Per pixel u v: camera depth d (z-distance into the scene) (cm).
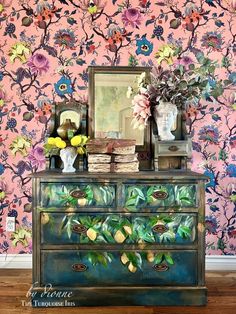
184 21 250
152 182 197
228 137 252
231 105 252
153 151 236
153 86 224
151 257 196
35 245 195
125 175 196
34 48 249
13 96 250
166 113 226
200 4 250
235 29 251
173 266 197
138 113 225
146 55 251
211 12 250
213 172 252
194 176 196
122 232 196
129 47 250
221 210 253
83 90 250
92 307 195
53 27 249
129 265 196
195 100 250
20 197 252
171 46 251
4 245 253
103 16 249
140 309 194
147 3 250
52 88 250
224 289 222
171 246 197
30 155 251
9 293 212
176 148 227
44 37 249
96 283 196
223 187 253
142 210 196
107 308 195
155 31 250
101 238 196
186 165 234
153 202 196
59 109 243
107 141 210
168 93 224
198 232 197
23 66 249
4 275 242
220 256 254
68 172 207
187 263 197
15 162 251
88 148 210
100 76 246
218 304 200
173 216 197
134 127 235
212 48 251
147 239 196
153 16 250
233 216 253
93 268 196
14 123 251
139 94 229
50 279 196
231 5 250
